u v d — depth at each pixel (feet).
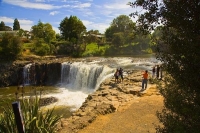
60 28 225.56
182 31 12.86
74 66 113.50
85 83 104.99
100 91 61.26
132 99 51.31
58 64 125.80
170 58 13.62
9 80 121.49
